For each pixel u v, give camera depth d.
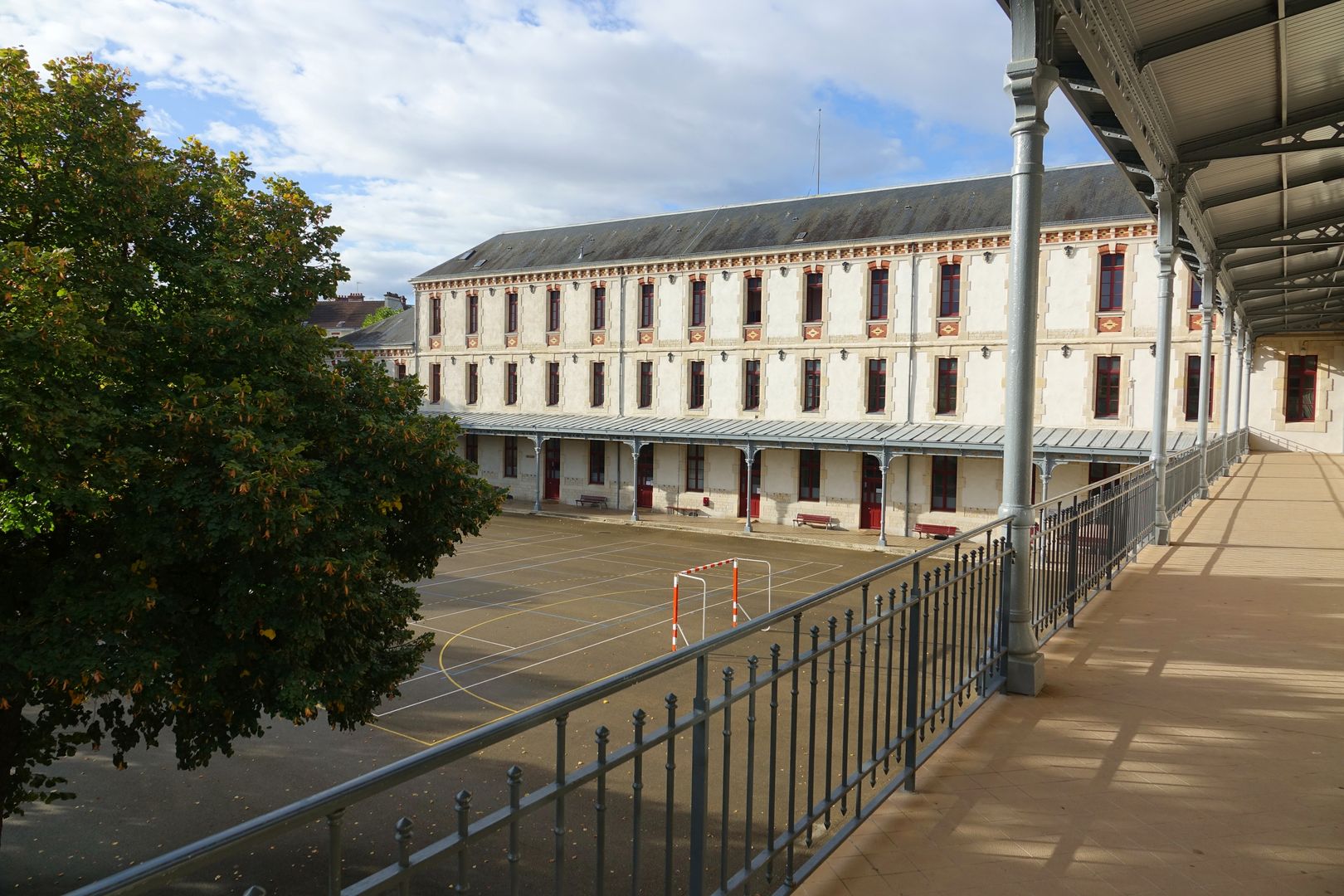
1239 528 12.12
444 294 45.00
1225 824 3.61
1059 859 3.33
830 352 33.78
